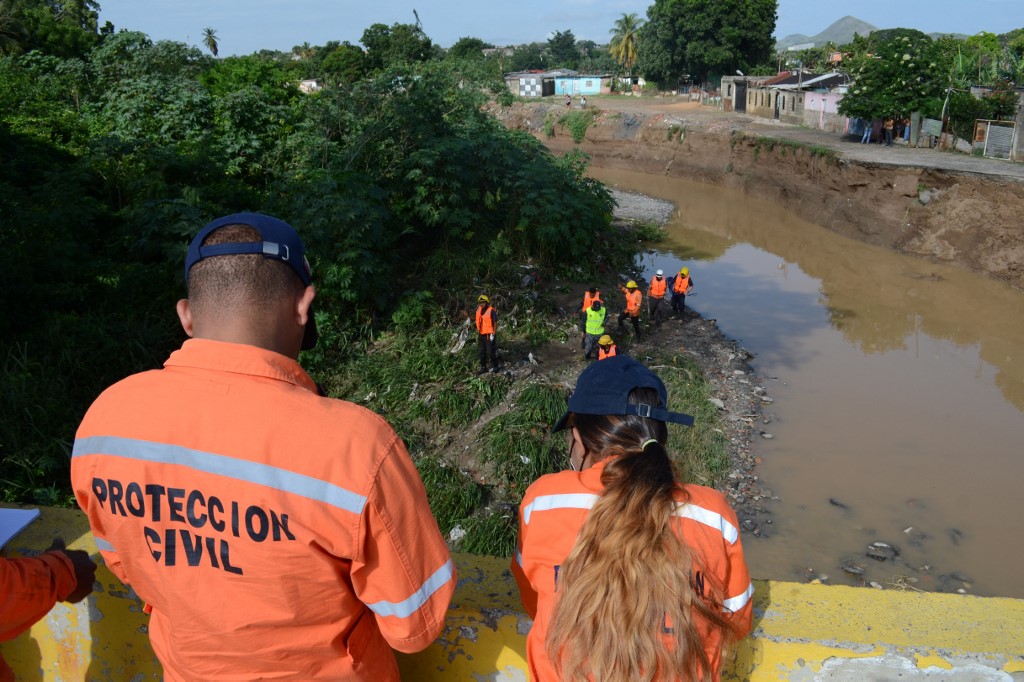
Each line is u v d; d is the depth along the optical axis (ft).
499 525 33.94
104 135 62.49
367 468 4.95
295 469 4.90
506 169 71.10
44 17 114.62
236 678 5.26
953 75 118.01
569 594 5.32
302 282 5.67
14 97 67.56
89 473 5.33
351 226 50.70
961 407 49.42
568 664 5.34
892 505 38.70
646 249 92.22
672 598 5.08
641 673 5.04
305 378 5.55
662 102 209.46
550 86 265.34
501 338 54.03
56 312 41.47
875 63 108.27
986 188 79.46
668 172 146.20
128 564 5.42
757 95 157.48
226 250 5.25
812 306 69.97
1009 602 7.18
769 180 119.96
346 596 5.32
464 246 66.33
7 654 8.20
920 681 6.59
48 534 8.11
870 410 48.98
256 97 68.85
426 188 63.00
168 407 5.14
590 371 6.26
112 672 7.93
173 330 43.88
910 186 88.02
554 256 69.97
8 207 43.04
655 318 64.13
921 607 7.10
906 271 79.56
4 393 33.47
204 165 57.36
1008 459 42.91
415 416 42.75
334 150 64.69
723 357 56.59
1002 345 59.98
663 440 6.03
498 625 6.94
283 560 4.94
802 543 35.81
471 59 83.51
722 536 5.61
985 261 77.20
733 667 6.78
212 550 5.04
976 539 35.99
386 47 194.18
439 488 36.60
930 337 62.03
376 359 48.47
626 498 5.36
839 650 6.62
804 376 54.34
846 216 96.63
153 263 48.83
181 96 66.80
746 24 204.95
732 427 46.26
